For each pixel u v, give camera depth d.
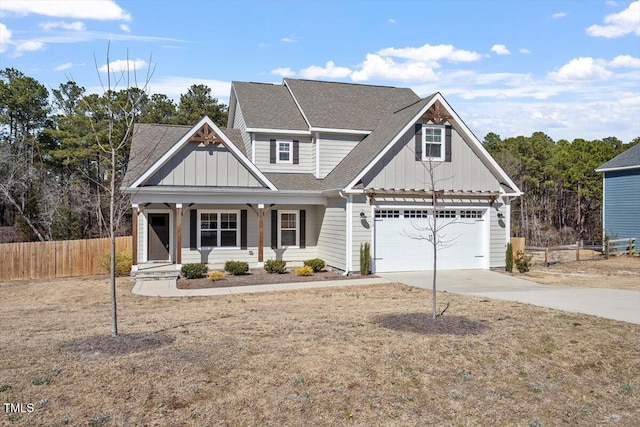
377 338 9.13
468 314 11.29
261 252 19.98
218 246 20.95
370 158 18.52
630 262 24.86
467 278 17.92
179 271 18.23
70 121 37.09
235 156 19.56
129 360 7.63
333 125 22.09
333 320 10.65
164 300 14.04
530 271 20.94
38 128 43.34
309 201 20.56
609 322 10.48
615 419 6.52
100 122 34.47
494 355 8.39
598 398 7.14
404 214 19.22
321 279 17.66
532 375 7.73
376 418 6.20
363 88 26.77
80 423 5.72
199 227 20.72
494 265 20.30
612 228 30.19
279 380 7.06
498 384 7.37
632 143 55.78
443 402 6.73
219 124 43.09
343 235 18.94
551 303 12.80
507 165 51.38
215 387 6.77
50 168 39.91
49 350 8.17
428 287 15.92
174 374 7.12
